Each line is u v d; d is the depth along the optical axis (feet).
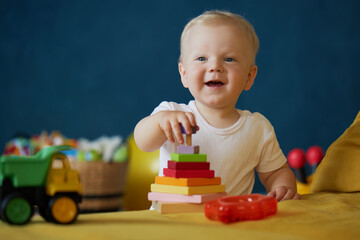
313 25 11.14
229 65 3.31
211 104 3.36
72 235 1.53
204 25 3.37
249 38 3.51
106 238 1.47
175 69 10.94
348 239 1.59
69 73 10.78
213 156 3.45
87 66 10.82
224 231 1.58
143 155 6.89
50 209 1.69
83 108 10.77
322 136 11.00
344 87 11.14
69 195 1.75
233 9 11.07
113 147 7.65
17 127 10.50
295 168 6.38
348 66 11.18
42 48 10.71
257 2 11.06
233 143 3.46
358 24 11.25
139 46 10.95
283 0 11.07
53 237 1.50
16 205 1.70
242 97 10.99
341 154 3.10
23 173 1.73
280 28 11.07
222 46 3.29
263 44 11.00
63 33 10.78
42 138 8.56
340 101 11.10
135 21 10.96
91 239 1.49
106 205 7.22
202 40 3.33
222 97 3.32
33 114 10.60
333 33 11.18
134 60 10.93
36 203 1.75
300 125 10.95
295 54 11.05
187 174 2.30
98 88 10.82
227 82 3.32
